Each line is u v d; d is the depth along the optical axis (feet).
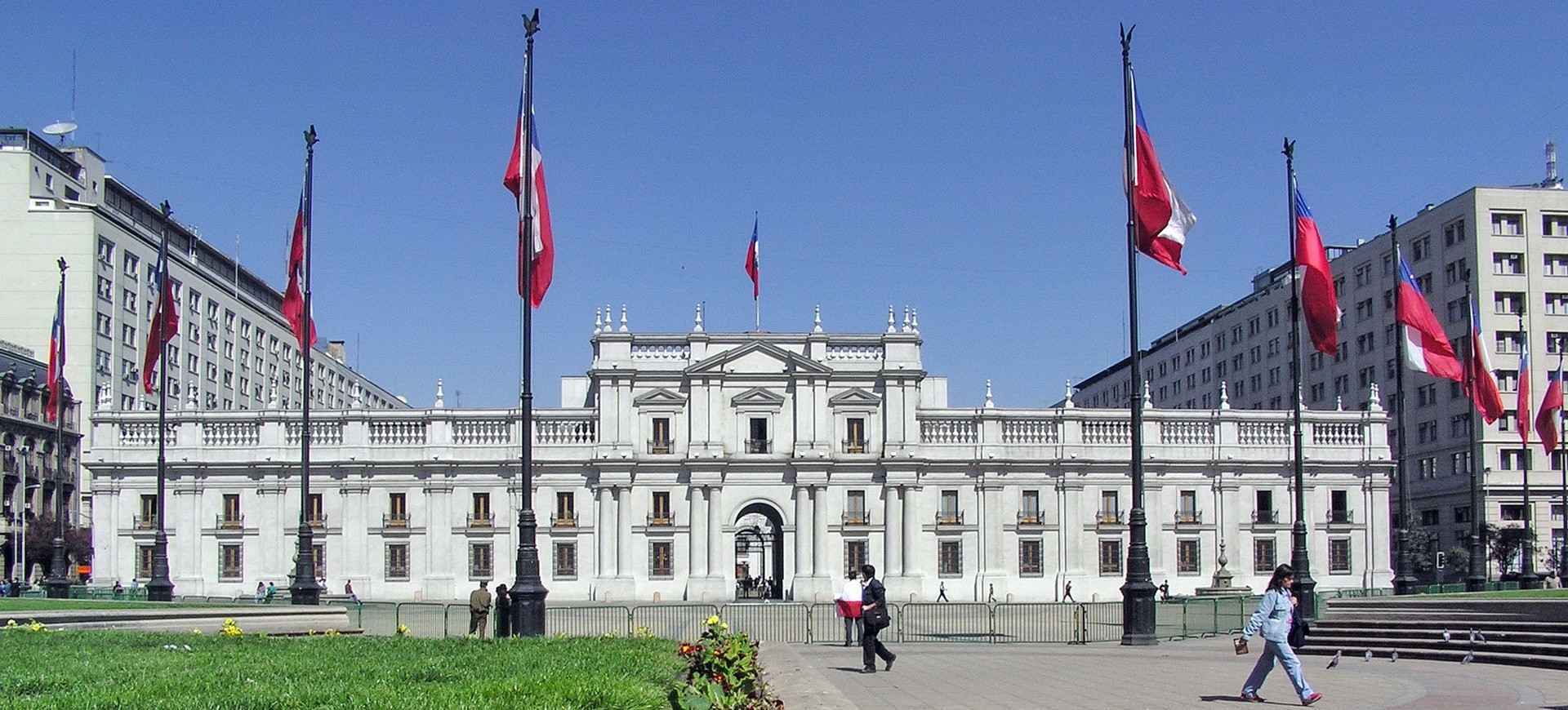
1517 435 388.78
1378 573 331.98
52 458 393.50
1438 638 129.80
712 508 320.91
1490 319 389.39
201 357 456.04
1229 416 332.19
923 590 320.70
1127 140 156.46
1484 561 370.32
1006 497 325.62
